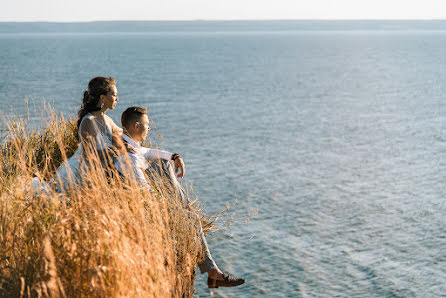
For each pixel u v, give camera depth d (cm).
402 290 2009
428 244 2480
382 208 3027
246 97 8738
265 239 2459
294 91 9756
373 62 18575
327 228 2673
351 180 3666
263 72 14212
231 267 2136
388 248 2427
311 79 12194
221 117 6519
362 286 2042
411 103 7994
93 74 12094
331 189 3422
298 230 2625
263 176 3712
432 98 8600
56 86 8881
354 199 3203
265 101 8256
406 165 4138
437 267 2231
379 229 2680
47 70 13362
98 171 352
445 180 3675
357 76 12912
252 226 2639
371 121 6306
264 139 5162
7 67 14288
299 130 5706
